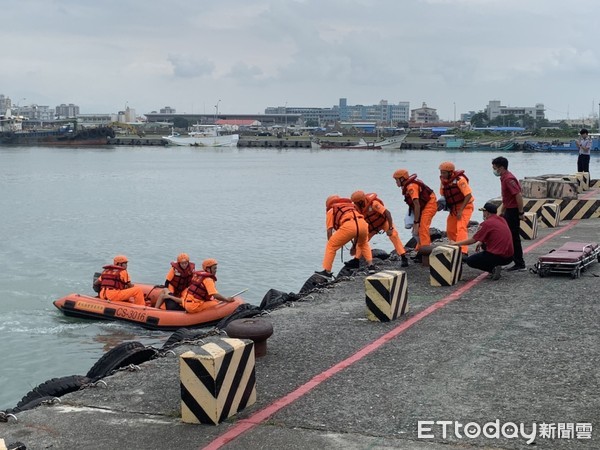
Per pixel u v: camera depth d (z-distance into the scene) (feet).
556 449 19.10
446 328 31.09
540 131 619.26
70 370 45.03
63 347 49.67
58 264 85.61
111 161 424.05
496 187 209.36
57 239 108.88
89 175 294.05
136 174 300.20
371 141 636.07
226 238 108.37
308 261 86.17
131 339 51.11
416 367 26.02
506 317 32.58
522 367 25.70
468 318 32.63
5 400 40.01
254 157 482.69
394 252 54.49
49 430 21.50
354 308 35.88
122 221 133.59
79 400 23.97
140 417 22.29
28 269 81.92
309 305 36.91
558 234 58.39
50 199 185.37
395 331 30.91
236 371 21.95
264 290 69.82
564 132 602.03
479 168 316.40
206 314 52.37
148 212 150.41
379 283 32.45
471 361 26.50
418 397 23.08
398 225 117.29
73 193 205.05
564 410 21.74
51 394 26.94
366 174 288.30
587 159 87.25
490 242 40.14
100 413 22.74
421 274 43.75
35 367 45.62
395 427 20.79
